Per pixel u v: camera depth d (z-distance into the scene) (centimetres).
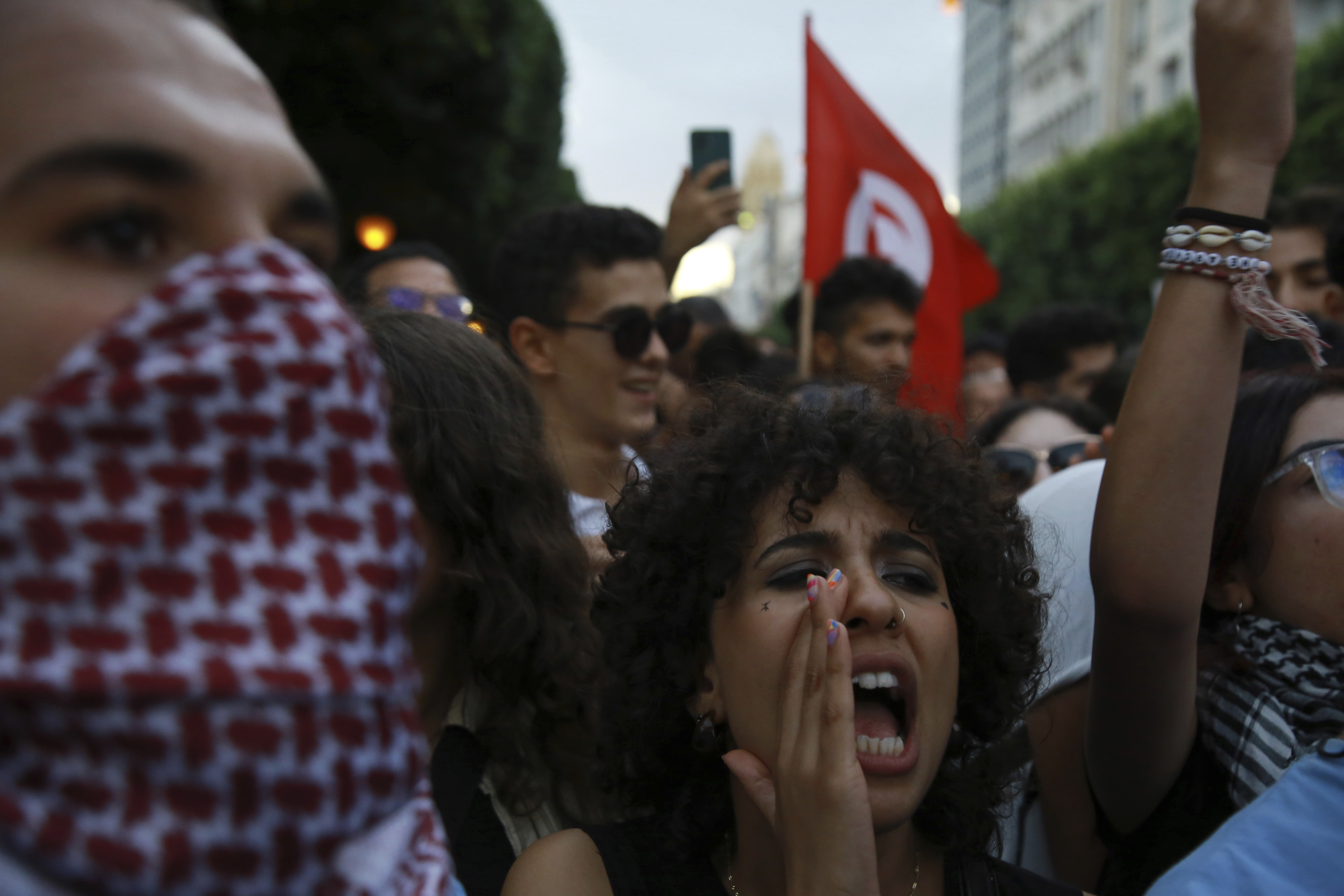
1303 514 134
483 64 1173
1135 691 129
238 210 51
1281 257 323
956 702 112
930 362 418
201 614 47
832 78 418
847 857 91
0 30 46
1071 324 452
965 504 118
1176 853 137
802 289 416
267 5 915
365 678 50
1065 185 2281
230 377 47
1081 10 3716
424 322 147
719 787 119
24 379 47
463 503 135
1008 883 117
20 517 45
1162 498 120
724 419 121
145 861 45
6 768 46
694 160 316
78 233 47
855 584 105
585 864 114
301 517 50
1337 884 95
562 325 261
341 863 55
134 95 47
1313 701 129
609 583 129
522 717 143
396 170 1223
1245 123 118
